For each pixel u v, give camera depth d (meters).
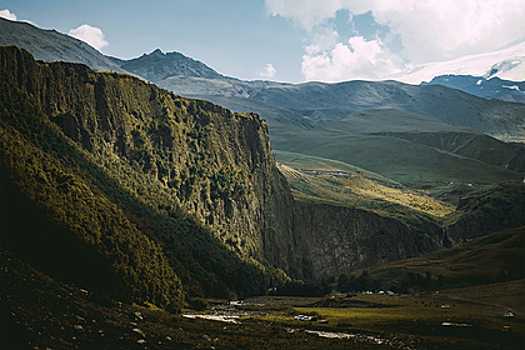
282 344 94.81
